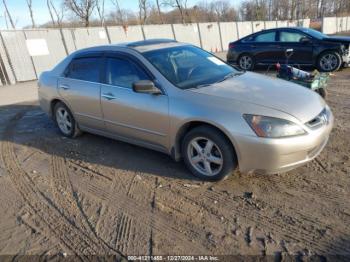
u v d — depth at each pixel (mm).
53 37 14883
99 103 4754
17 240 3156
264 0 44844
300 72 6422
